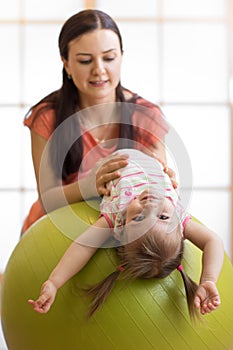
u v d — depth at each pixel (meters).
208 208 4.80
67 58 2.53
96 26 2.47
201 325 2.08
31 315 2.13
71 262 2.07
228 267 2.23
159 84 4.79
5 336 2.28
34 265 2.16
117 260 2.09
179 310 2.06
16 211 4.80
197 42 4.80
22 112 4.78
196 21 4.80
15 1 4.78
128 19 4.79
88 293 2.05
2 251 4.79
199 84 4.80
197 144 4.80
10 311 2.21
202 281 2.06
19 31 4.78
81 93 2.59
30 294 2.14
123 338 2.02
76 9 4.78
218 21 4.80
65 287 2.09
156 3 4.80
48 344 2.10
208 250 2.13
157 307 2.04
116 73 2.51
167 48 4.80
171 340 2.04
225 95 4.80
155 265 2.03
